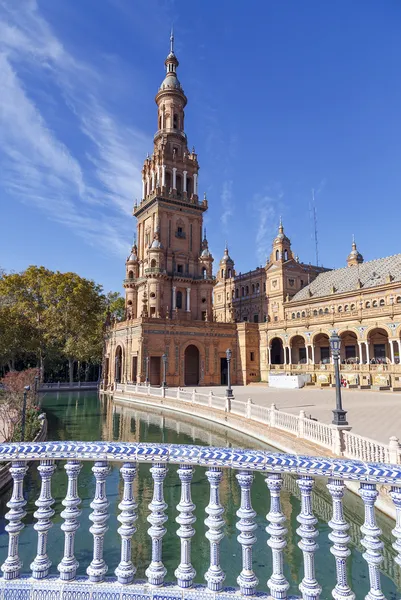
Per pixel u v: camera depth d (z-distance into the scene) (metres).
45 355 61.25
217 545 3.79
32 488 13.54
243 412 24.31
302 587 3.55
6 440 18.00
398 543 3.43
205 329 56.72
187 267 61.59
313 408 26.77
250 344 59.69
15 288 57.44
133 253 64.38
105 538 9.13
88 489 13.08
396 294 48.44
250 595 3.59
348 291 54.25
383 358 49.19
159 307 56.03
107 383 56.75
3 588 3.74
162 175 61.69
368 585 6.95
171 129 66.00
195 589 3.69
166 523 10.30
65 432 24.30
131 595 3.67
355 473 3.55
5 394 21.91
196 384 58.44
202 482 13.61
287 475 13.75
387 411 24.38
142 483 13.59
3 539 9.33
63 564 3.82
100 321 64.94
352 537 9.24
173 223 61.53
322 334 53.25
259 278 72.31
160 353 51.56
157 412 33.72
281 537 3.71
